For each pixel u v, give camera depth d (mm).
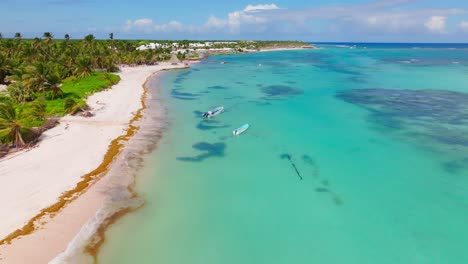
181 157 34594
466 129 42375
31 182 27688
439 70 102625
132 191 27625
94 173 29812
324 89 71062
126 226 23234
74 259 19844
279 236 22828
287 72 101125
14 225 22203
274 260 20688
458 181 29484
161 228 23328
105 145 36156
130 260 20281
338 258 20875
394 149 36531
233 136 41188
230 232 23172
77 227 22609
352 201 26828
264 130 43438
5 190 26297
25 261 19266
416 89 69375
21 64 68875
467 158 33875
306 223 24172
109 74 78625
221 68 111812
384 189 28500
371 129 43281
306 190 28531
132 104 54281
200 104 57188
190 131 42625
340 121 46938
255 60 146125
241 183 29656
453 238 22406
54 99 52938
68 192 26578
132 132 40812
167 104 56469
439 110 51594
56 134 38594
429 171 31359
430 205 26078
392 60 146250
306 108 54438
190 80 83625
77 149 34688
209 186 29016
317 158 34719
